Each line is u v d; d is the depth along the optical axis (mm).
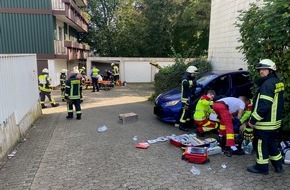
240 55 9516
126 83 24219
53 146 6004
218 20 11898
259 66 4168
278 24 4973
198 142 5598
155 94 13305
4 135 5371
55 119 8984
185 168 4648
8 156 5387
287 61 4918
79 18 28625
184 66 12414
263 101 4008
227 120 5277
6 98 5766
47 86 11688
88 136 6750
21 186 4090
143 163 4902
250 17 5754
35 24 19328
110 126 7766
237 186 3961
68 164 4930
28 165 4914
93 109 10969
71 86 8641
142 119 8672
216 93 7500
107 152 5523
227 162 4875
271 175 4289
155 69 25141
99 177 4355
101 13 36156
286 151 4715
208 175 4352
